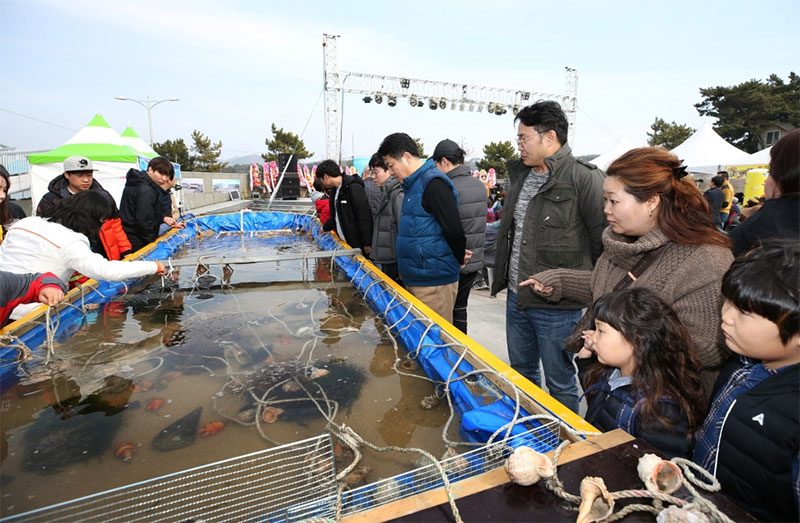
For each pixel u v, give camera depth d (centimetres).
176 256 543
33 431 173
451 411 169
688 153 1311
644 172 140
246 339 265
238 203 2377
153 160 504
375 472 143
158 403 192
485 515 86
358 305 331
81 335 272
